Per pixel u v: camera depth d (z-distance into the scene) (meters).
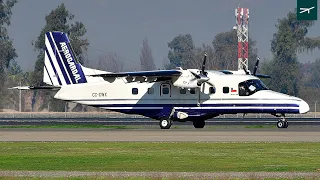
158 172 95.12
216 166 103.06
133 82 198.88
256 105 190.75
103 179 89.00
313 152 121.12
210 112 193.38
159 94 196.50
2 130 184.12
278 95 190.12
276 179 87.81
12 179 89.12
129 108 199.38
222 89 192.62
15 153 121.88
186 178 88.69
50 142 142.25
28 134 165.75
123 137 154.38
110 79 191.00
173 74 188.50
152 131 176.50
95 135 161.00
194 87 188.88
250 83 192.25
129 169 100.12
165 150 125.81
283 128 188.38
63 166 104.00
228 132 168.88
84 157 115.50
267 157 114.12
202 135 158.62
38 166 104.00
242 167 101.69
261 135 157.12
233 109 192.12
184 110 194.88
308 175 90.94
